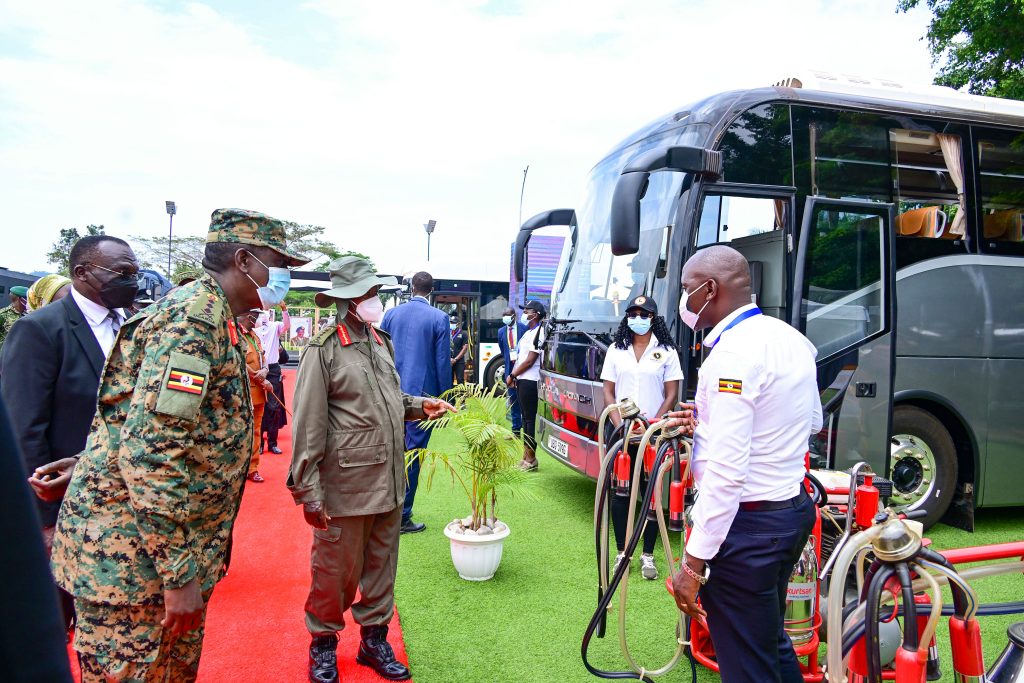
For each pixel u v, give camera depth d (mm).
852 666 2408
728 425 2096
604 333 5543
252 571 4582
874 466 5148
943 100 5844
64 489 2684
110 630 2010
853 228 5141
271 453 8406
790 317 5047
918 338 5574
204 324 2043
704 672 3348
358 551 3096
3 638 733
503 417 4594
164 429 1927
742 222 5207
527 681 3234
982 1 9727
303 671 3271
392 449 3158
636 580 4516
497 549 4473
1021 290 5859
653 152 4703
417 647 3564
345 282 3105
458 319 14664
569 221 7250
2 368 2871
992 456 5801
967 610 1875
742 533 2178
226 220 2260
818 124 5395
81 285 3014
